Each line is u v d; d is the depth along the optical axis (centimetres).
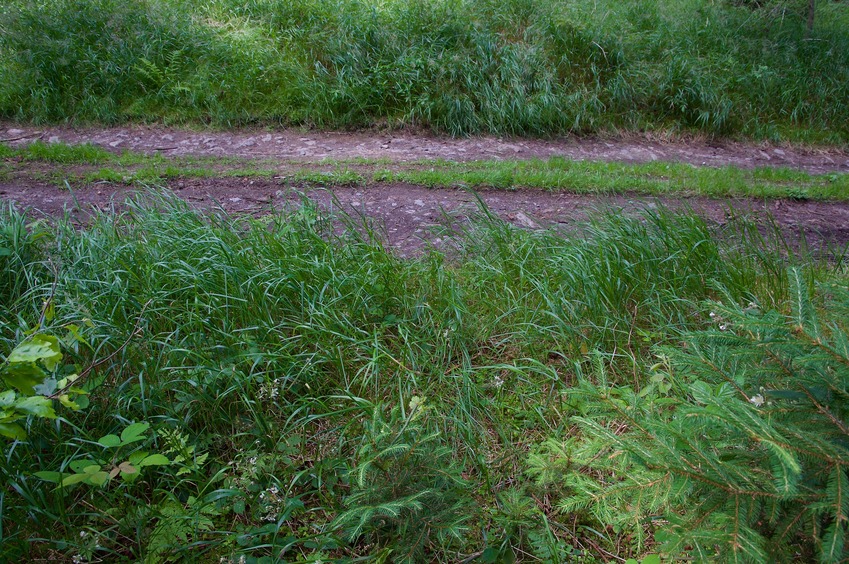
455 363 335
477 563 231
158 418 274
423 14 820
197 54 782
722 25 938
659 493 179
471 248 435
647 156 741
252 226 411
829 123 843
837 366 183
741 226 453
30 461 246
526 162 666
